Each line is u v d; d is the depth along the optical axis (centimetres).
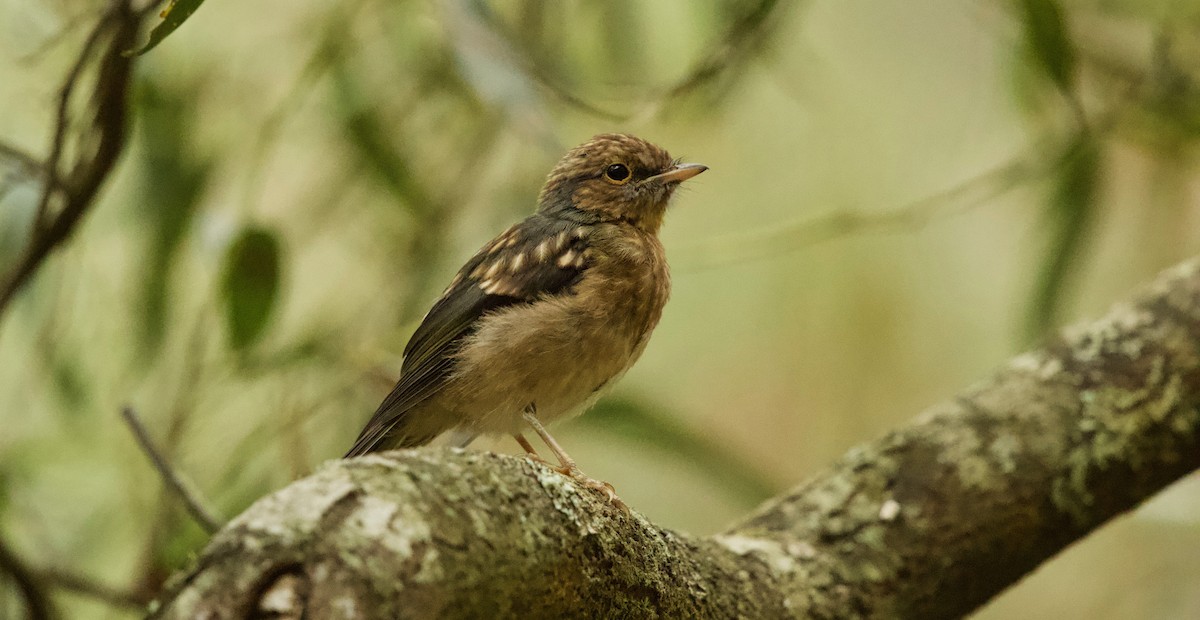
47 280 1045
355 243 1181
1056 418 855
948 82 1338
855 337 1359
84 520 1073
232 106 1105
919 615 809
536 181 1155
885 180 1338
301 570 463
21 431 1099
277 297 880
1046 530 838
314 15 1122
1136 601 1317
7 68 1016
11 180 880
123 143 770
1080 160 995
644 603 638
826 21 1348
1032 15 866
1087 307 1322
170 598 448
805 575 779
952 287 1362
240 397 1076
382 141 1060
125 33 731
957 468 838
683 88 878
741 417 1371
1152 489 861
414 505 508
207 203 1028
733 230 1316
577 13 1097
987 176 1052
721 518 1349
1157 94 1031
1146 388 859
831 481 845
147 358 1013
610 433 1042
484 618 529
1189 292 899
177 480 823
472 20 886
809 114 1329
